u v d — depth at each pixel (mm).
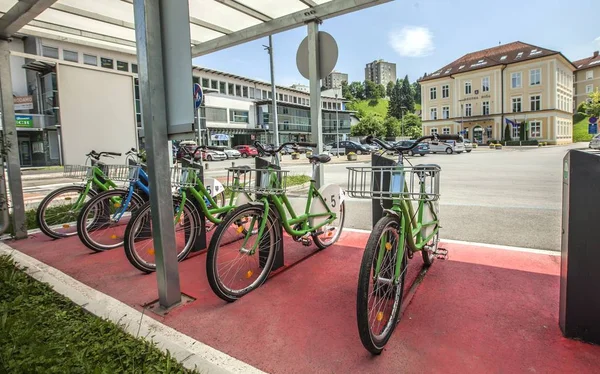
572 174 1992
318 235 3850
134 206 4316
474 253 3670
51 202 4586
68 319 2449
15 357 1923
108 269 3506
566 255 2070
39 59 5520
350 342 2172
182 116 2447
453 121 48875
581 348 2018
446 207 6168
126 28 5312
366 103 115875
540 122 42562
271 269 3225
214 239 2641
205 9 4516
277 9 4543
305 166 19234
